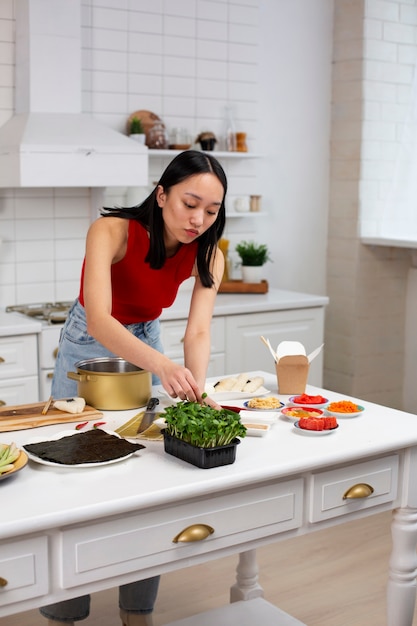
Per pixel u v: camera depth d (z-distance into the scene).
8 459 1.83
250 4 5.04
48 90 4.15
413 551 2.31
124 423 2.23
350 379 5.47
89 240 2.35
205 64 4.91
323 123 5.46
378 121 5.29
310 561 3.55
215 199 2.20
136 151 4.16
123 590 2.66
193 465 1.92
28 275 4.50
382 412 2.43
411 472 2.27
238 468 1.91
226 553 1.96
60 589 1.72
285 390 2.61
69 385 2.71
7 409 2.31
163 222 2.36
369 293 5.43
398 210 5.31
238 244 5.23
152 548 1.81
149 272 2.48
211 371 4.39
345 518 2.17
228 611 2.87
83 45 4.48
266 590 3.27
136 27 4.64
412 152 5.24
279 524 2.02
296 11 5.25
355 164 5.30
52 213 4.53
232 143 4.95
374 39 5.19
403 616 2.33
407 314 5.61
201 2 4.85
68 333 2.69
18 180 3.90
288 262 5.46
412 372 5.61
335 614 3.09
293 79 5.30
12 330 3.75
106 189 4.67
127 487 1.78
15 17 4.23
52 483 1.80
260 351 4.55
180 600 3.19
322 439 2.15
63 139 3.99
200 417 1.94
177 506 1.83
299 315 4.68
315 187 5.50
